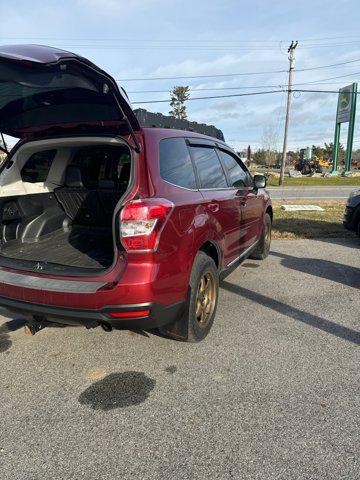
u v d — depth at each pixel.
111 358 3.32
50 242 4.08
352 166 64.56
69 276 2.84
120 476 2.09
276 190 23.84
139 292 2.62
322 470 2.10
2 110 3.16
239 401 2.71
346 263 6.19
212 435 2.38
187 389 2.86
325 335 3.69
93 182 4.35
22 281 2.93
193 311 3.26
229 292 4.85
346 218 7.58
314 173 41.66
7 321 4.09
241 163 5.16
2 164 3.81
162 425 2.48
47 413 2.62
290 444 2.29
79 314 2.72
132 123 2.97
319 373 3.04
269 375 3.02
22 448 2.31
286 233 8.43
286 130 29.11
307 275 5.55
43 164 4.16
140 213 2.61
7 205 3.78
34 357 3.37
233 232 4.22
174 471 2.12
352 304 4.46
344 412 2.57
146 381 2.97
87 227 4.52
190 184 3.41
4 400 2.77
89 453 2.26
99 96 2.73
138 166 2.87
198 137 3.96
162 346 3.50
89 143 3.42
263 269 5.85
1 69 2.24
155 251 2.66
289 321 4.01
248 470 2.11
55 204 4.39
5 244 3.71
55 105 3.03
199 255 3.36
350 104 38.66
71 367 3.20
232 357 3.30
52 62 2.19
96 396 2.80
